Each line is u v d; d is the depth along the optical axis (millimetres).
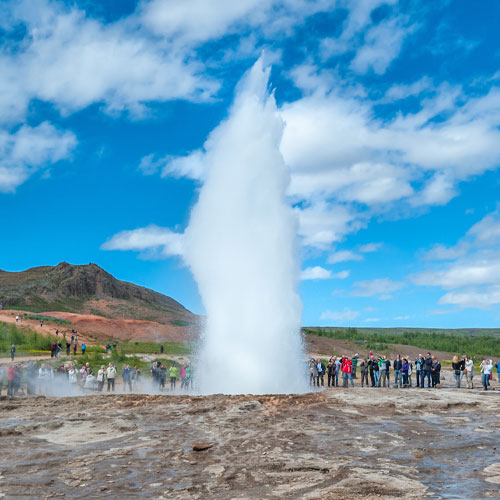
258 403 17578
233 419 15008
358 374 38906
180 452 11016
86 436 12875
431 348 103500
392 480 8758
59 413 16516
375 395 20125
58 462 10297
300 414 16062
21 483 8859
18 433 13188
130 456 10750
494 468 9664
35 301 194750
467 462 10156
